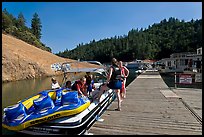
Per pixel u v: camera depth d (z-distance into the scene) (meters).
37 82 25.55
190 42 82.31
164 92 11.68
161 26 178.38
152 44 127.81
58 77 32.03
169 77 26.56
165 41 113.50
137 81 18.75
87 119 5.26
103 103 7.07
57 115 4.73
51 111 4.78
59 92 5.64
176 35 111.69
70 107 4.83
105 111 7.21
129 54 121.81
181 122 5.99
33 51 49.31
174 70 29.52
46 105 4.90
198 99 9.55
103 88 6.62
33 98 5.64
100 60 127.25
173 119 6.27
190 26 119.94
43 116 4.73
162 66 39.09
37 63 34.12
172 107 7.80
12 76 27.53
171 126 5.66
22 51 41.53
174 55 35.91
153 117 6.48
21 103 5.21
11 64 28.17
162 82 17.67
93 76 9.52
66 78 8.27
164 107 7.80
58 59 55.19
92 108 5.71
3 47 30.84
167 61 37.31
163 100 9.20
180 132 5.24
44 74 34.34
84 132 5.17
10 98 13.52
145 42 134.38
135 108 7.65
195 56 27.62
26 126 4.77
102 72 8.72
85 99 5.64
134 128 5.51
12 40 49.72
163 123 5.91
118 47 135.38
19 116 4.93
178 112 7.07
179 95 10.76
